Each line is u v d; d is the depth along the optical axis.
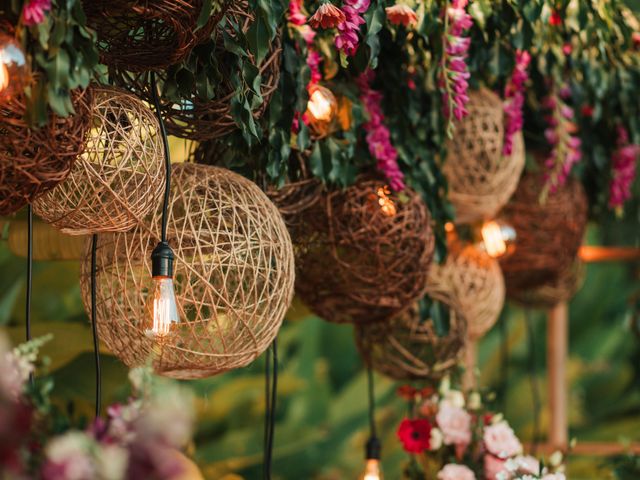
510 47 2.40
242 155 2.14
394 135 2.39
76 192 1.75
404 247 2.27
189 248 1.85
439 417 2.65
